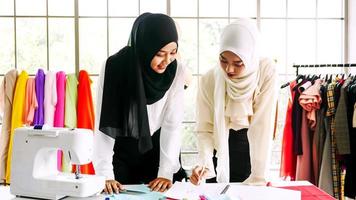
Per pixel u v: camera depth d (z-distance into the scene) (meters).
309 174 2.58
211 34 3.09
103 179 1.30
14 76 2.75
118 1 3.04
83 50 3.04
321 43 3.12
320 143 2.55
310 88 2.57
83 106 2.79
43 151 1.28
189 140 3.07
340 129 2.41
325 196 1.30
